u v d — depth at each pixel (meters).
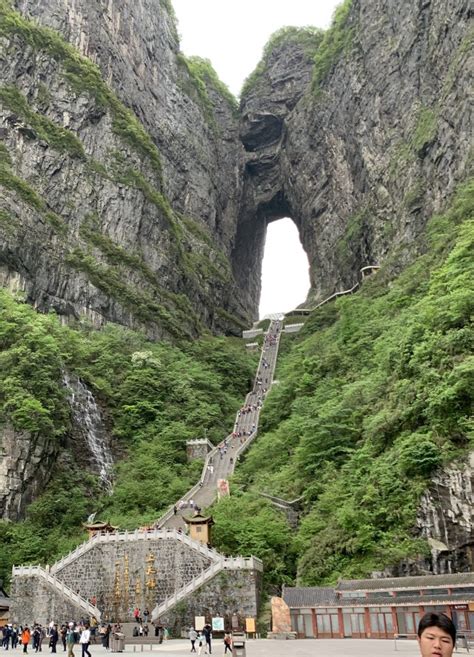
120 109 108.56
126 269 93.62
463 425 36.59
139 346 82.00
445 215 72.50
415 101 101.19
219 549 40.91
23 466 52.59
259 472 55.22
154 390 71.75
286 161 143.38
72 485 55.44
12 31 96.94
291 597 31.92
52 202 90.62
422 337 46.28
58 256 84.50
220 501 47.53
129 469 60.59
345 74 124.19
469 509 33.62
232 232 148.12
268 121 152.12
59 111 99.31
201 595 35.12
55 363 62.12
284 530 42.03
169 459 61.59
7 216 79.44
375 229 100.31
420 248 79.94
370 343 63.69
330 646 25.30
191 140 137.00
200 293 113.12
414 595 28.67
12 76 94.75
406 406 42.19
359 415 48.44
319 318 102.25
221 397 78.56
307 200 134.12
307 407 59.41
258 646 26.30
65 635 29.91
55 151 93.62
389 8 115.00
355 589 30.70
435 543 33.84
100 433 64.19
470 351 40.47
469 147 77.44
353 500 39.03
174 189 126.94
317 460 47.97
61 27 107.50
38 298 79.88
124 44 121.50
